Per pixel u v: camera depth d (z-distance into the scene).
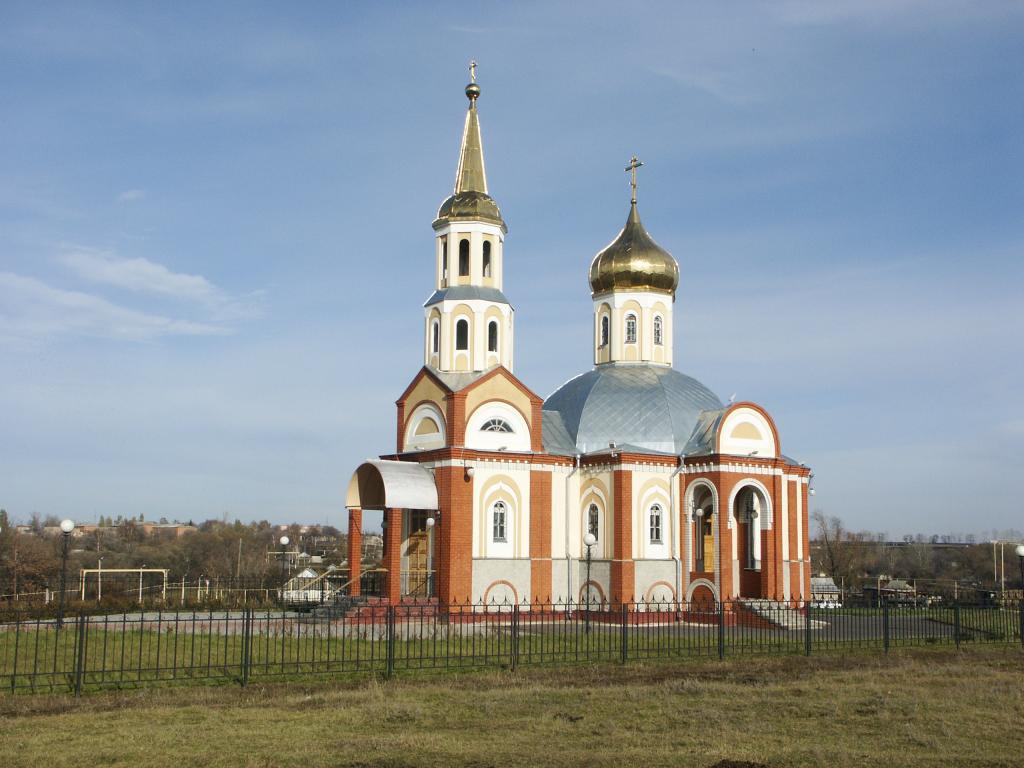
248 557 128.75
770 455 53.59
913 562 167.25
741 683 27.41
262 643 34.91
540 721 21.53
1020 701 24.47
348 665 29.58
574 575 52.50
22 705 22.69
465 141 55.09
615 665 30.73
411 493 47.66
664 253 60.31
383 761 17.59
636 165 61.38
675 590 52.50
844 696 25.08
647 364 59.47
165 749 18.39
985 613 47.94
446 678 27.56
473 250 53.25
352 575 49.00
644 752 18.48
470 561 48.47
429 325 53.59
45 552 105.75
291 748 18.55
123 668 26.25
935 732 20.75
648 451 52.69
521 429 51.72
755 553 57.25
